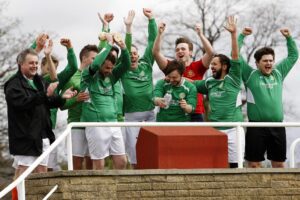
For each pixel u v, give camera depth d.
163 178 23.42
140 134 24.25
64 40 25.17
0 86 55.12
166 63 26.50
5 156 52.75
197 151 23.91
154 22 27.16
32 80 23.44
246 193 23.95
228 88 25.55
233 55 25.39
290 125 24.59
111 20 26.98
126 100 26.67
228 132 25.42
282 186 24.31
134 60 26.55
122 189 23.09
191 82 26.22
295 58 26.62
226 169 23.86
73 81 25.52
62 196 22.66
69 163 23.02
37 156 23.12
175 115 25.72
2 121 53.97
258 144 25.39
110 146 24.73
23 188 21.81
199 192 23.59
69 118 25.75
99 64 24.39
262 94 25.62
